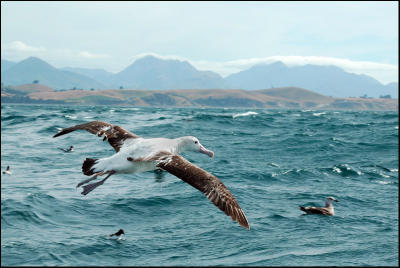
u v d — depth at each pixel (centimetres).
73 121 4903
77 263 986
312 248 1112
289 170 2183
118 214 1359
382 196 1736
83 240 1126
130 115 6738
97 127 599
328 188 1858
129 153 529
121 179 1841
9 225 1202
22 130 3775
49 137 3316
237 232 1214
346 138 3759
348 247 1124
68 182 1786
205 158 2541
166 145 550
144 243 1127
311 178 2055
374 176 2145
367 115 9238
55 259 997
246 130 4372
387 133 4266
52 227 1216
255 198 1622
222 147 3059
